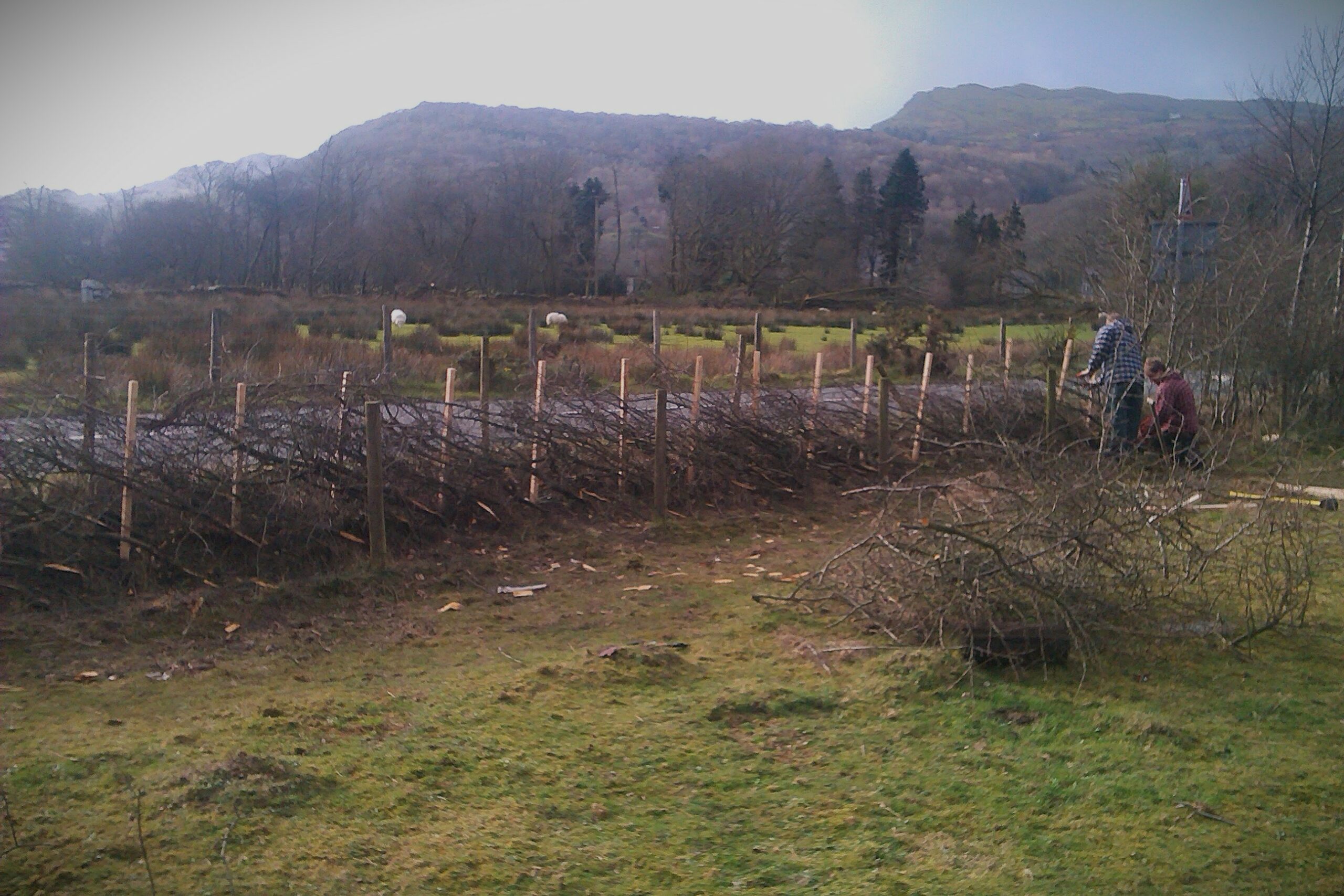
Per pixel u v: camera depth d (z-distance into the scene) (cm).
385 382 966
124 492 734
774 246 5841
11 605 677
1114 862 392
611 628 671
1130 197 2089
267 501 789
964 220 5253
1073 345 1739
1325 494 1063
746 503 1060
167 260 3659
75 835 377
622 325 3459
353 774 439
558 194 5869
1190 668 605
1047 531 633
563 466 973
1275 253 1488
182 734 469
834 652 611
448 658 608
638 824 414
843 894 367
